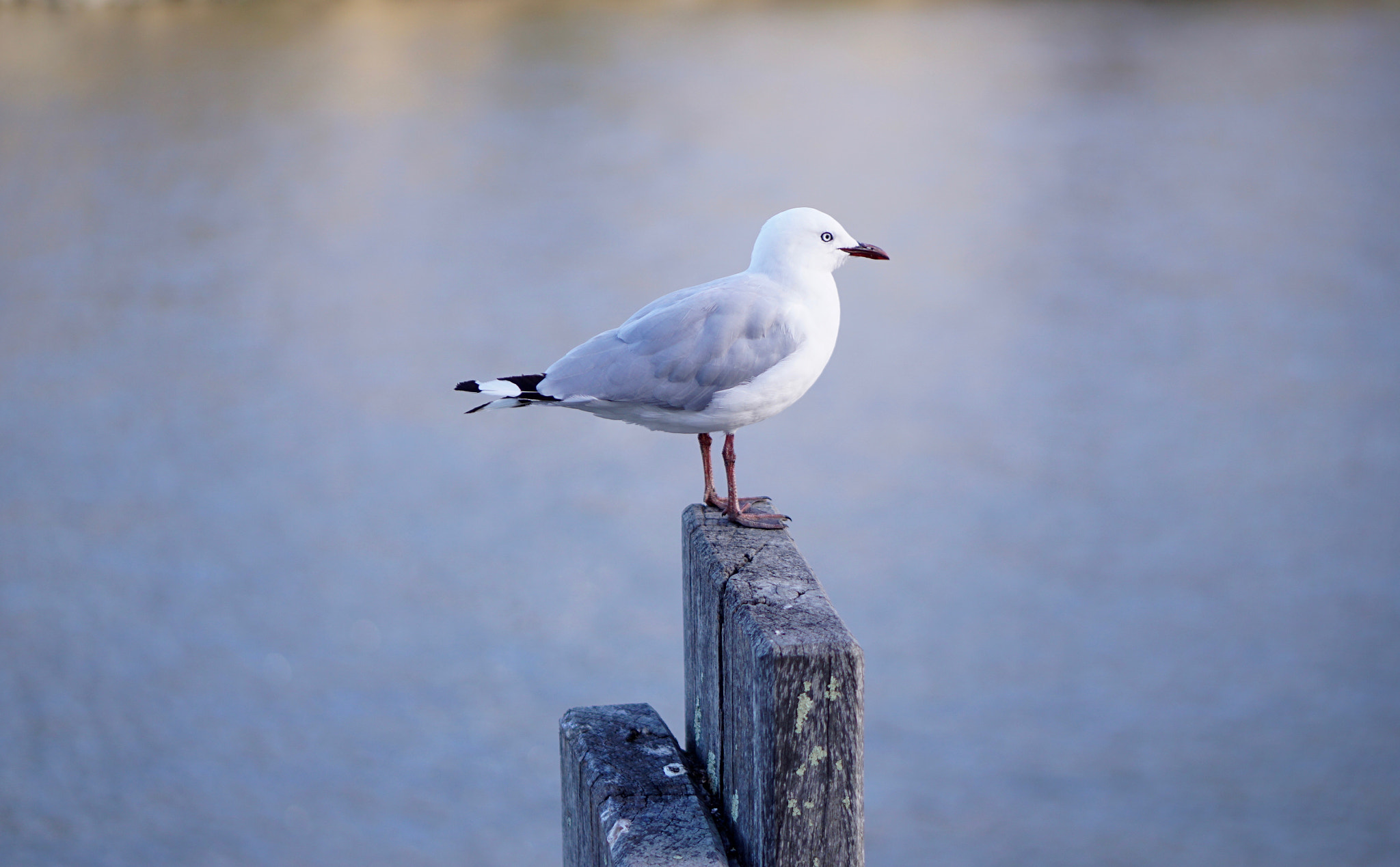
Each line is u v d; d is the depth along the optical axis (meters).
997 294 45.09
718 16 83.88
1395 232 49.97
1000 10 86.94
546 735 24.56
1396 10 84.94
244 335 41.38
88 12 71.75
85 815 22.70
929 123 63.12
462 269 46.31
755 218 51.28
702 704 4.26
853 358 40.34
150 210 49.97
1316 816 22.34
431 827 22.52
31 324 41.50
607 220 51.03
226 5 75.62
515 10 81.12
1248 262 47.47
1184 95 67.88
